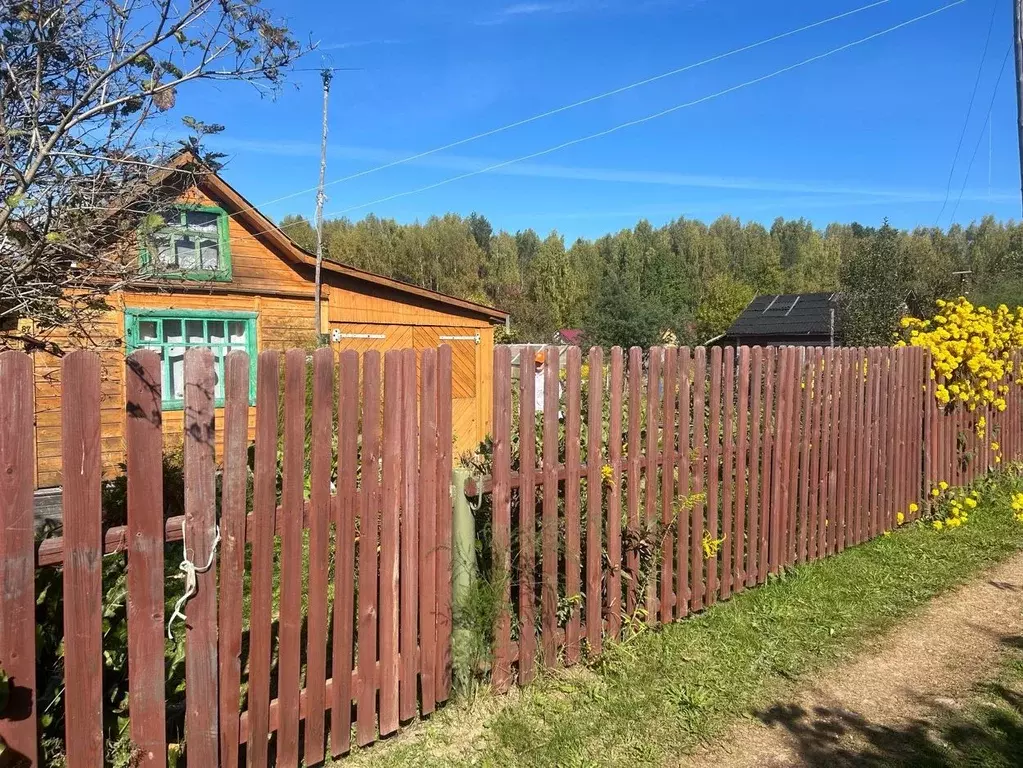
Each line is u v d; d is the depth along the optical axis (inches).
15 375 78.1
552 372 137.3
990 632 167.3
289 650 104.8
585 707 130.5
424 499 120.9
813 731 126.3
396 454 115.8
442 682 126.2
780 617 169.6
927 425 247.4
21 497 78.9
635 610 156.3
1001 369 276.8
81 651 83.9
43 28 102.3
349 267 404.5
